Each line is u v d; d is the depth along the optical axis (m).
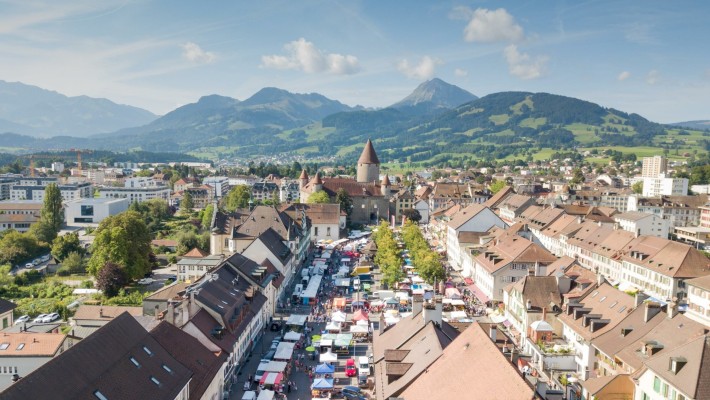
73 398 47.84
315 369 90.62
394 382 62.97
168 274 169.75
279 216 172.00
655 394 61.81
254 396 78.12
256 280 112.56
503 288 125.81
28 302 139.25
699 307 118.75
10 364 82.00
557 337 96.12
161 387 58.84
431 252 161.88
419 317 76.50
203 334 80.12
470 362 52.22
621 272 149.62
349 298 138.12
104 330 58.19
